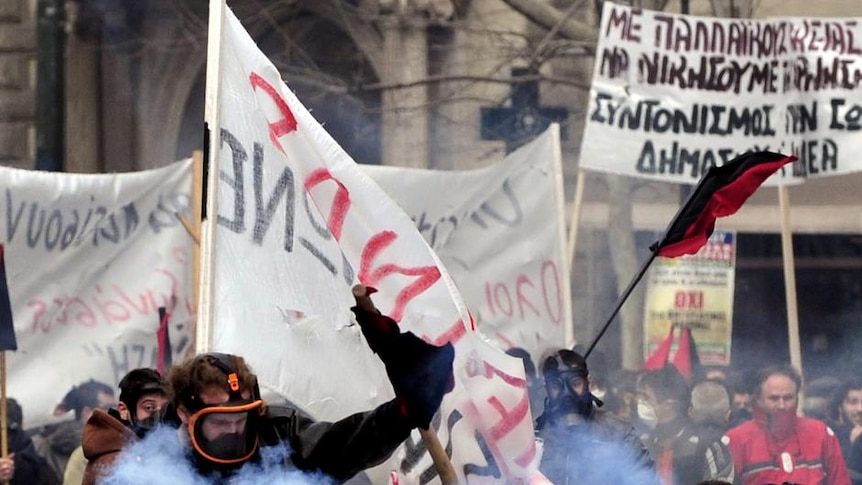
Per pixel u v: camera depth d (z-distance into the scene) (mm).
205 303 7496
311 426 6000
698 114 14953
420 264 7414
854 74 15086
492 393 7188
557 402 8977
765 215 27672
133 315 13984
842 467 12125
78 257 13969
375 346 5453
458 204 13836
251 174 7617
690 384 13211
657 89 14938
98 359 13820
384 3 26391
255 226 7602
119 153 26266
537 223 13812
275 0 26812
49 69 24078
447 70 26484
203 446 5855
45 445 13516
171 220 14281
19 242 13789
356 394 7520
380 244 7441
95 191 14031
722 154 15000
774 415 12062
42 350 13734
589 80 25922
